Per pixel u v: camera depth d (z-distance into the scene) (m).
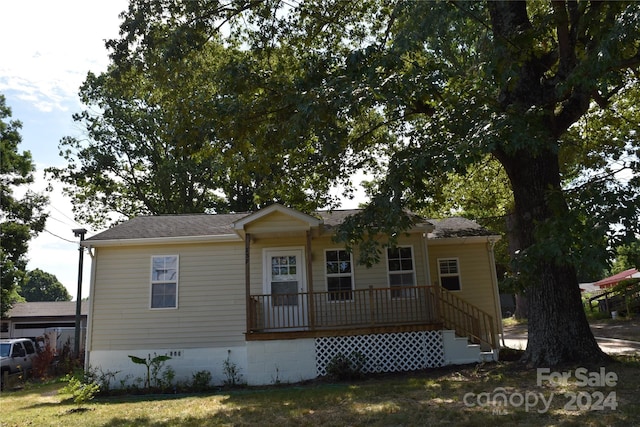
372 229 10.30
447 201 21.69
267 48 12.79
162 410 9.38
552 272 10.53
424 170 9.04
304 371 12.95
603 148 14.15
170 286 14.85
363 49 9.55
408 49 9.41
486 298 15.62
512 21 10.10
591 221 6.59
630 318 23.97
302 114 9.53
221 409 8.98
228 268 14.95
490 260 15.91
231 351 14.34
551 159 10.77
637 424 5.87
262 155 11.56
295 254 15.01
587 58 7.69
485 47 9.23
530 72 10.32
